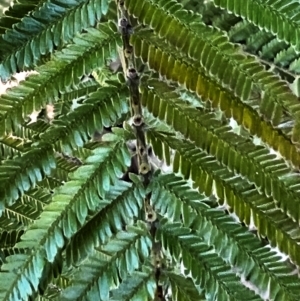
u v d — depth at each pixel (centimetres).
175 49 26
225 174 27
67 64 27
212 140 27
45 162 27
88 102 27
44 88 27
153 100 27
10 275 26
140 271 28
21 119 27
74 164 32
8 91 27
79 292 27
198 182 27
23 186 27
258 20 26
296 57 37
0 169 26
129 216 28
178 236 28
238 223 27
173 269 29
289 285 26
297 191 26
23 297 26
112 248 28
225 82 26
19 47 26
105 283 27
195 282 27
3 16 26
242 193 27
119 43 27
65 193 27
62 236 26
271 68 38
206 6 37
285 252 26
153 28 26
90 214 27
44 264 26
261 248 27
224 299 27
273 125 26
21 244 26
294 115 26
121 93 27
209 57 26
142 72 28
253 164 26
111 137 28
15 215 33
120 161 27
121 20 27
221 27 38
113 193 28
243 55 26
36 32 26
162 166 32
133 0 26
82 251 27
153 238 28
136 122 28
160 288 28
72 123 27
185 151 27
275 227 26
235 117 26
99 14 27
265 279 27
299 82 36
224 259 27
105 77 32
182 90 30
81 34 27
